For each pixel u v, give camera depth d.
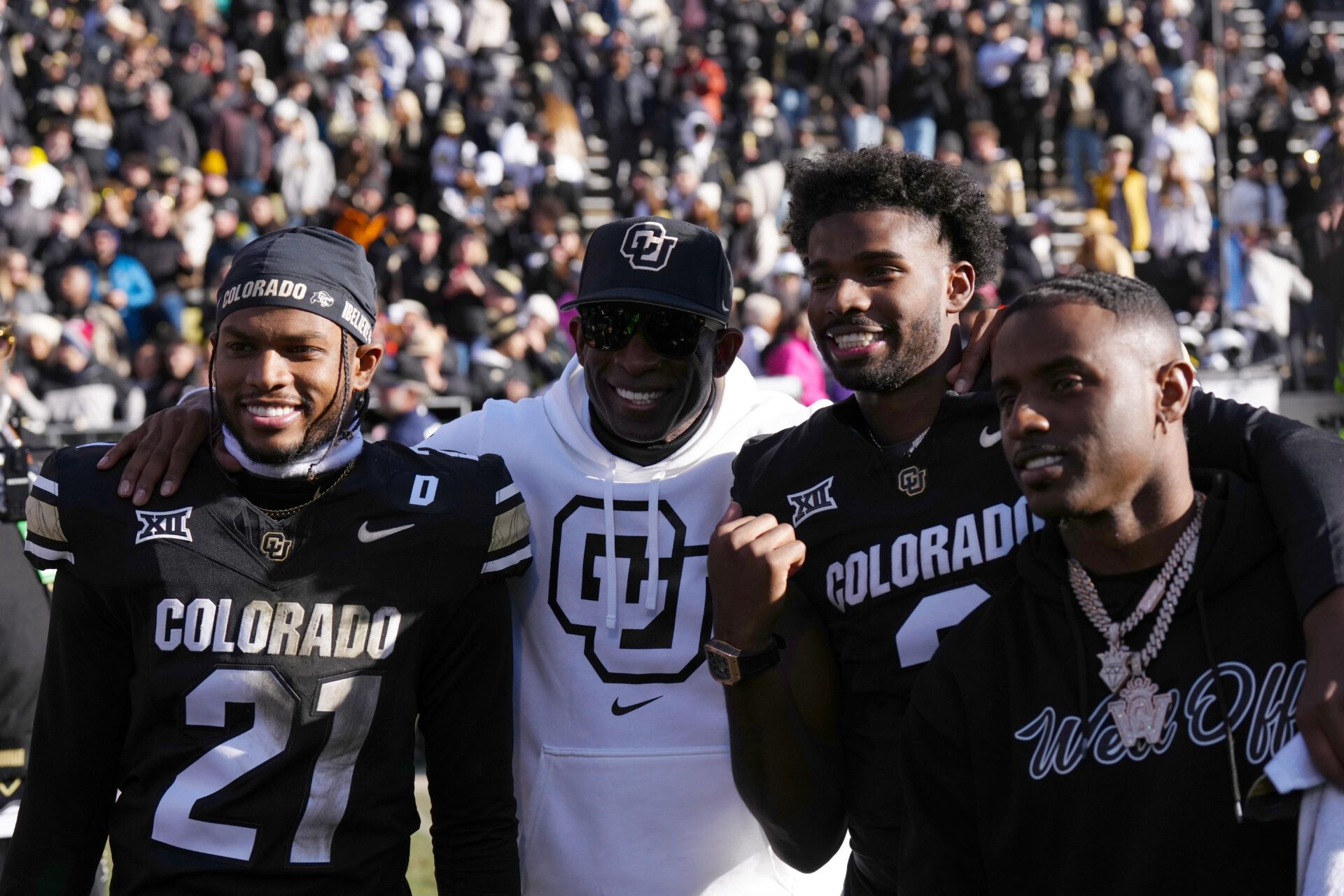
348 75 12.39
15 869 2.19
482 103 12.38
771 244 10.94
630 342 2.48
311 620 2.16
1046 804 1.86
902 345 2.25
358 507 2.20
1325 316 5.76
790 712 2.24
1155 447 1.81
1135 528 1.83
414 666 2.22
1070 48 13.56
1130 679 1.83
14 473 2.93
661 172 12.62
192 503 2.17
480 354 8.69
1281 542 1.81
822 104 14.00
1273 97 13.72
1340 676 1.66
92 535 2.16
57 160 11.18
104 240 9.79
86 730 2.19
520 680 2.65
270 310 2.13
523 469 2.69
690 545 2.63
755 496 2.39
